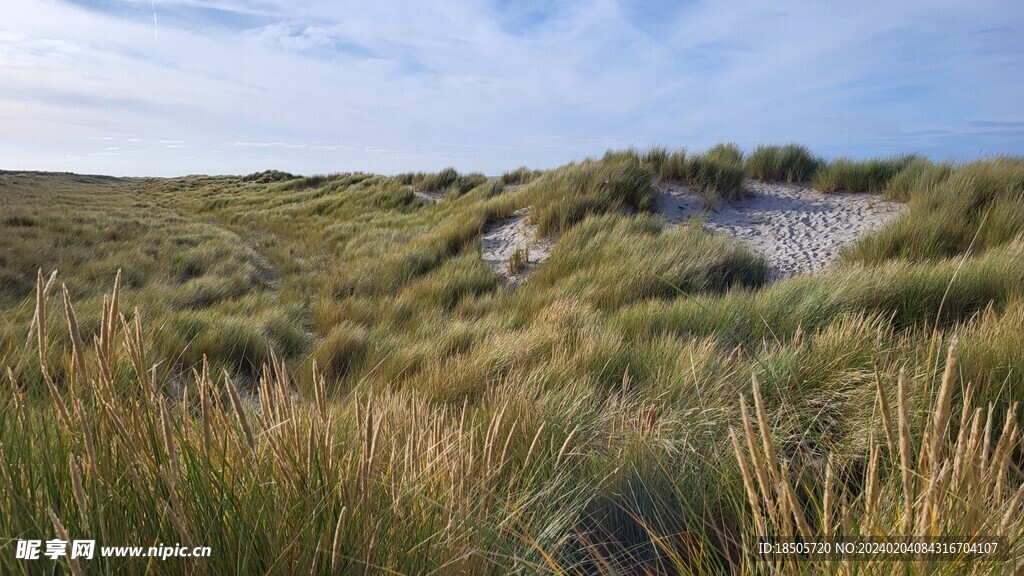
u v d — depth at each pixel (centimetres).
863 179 1171
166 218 2064
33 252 1038
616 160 1359
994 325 310
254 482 127
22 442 123
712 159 1270
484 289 866
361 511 127
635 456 216
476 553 142
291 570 123
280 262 1313
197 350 485
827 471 97
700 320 490
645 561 178
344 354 554
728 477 193
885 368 275
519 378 331
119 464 120
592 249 873
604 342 409
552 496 194
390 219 1761
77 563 88
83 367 110
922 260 666
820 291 487
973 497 104
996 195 788
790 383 287
